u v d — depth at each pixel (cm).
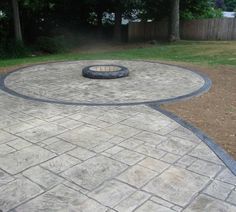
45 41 1474
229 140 388
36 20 1639
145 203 267
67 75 770
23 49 1347
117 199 272
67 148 368
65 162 335
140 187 290
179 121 454
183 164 331
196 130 420
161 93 604
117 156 348
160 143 381
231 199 273
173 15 1616
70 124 443
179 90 626
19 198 274
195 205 265
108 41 1814
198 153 355
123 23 1931
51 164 331
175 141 387
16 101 555
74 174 312
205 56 1116
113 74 720
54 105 532
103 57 1112
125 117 472
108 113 490
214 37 1736
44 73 796
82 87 652
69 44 1619
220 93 605
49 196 277
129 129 425
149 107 520
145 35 1839
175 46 1426
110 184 295
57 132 415
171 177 306
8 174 312
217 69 839
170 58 1106
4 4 1404
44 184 295
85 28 1827
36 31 1655
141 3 1609
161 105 531
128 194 279
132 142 384
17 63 990
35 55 1390
